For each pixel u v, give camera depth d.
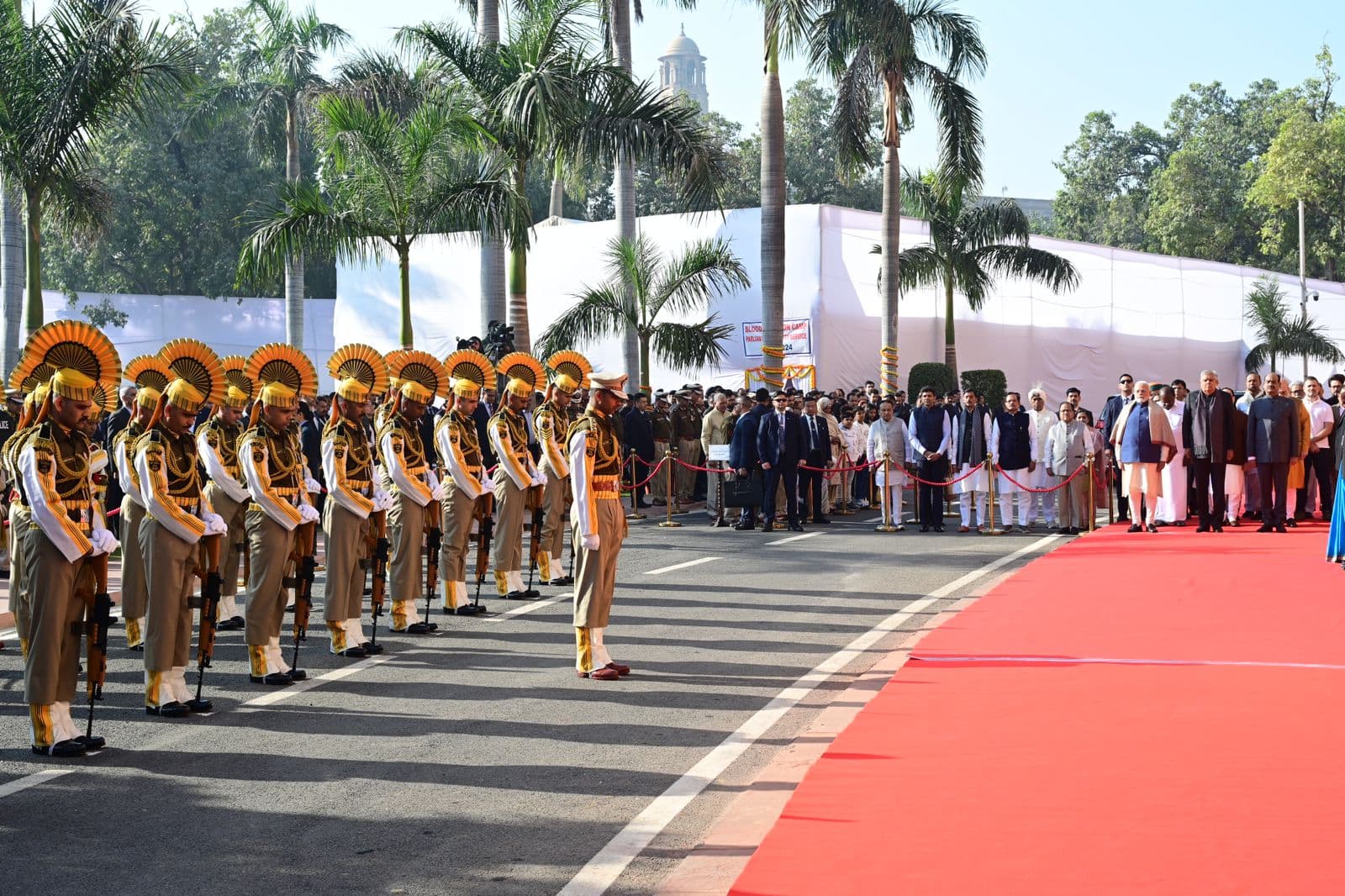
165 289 53.50
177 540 8.43
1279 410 18.11
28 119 19.88
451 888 5.28
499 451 13.30
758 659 9.95
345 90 25.83
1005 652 9.54
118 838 5.96
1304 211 59.00
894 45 29.45
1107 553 15.93
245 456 9.34
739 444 20.22
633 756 7.29
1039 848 5.32
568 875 5.42
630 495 26.25
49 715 7.49
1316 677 8.34
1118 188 79.19
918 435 20.12
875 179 68.88
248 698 8.90
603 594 9.40
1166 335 42.78
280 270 22.97
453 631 11.49
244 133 52.62
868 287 37.22
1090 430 20.05
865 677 9.20
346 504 10.29
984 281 35.72
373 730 7.95
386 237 22.61
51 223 25.20
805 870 5.19
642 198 63.78
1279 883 4.85
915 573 14.80
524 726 7.98
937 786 6.25
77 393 7.50
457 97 23.02
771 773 6.83
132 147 50.47
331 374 11.01
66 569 7.49
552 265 38.91
